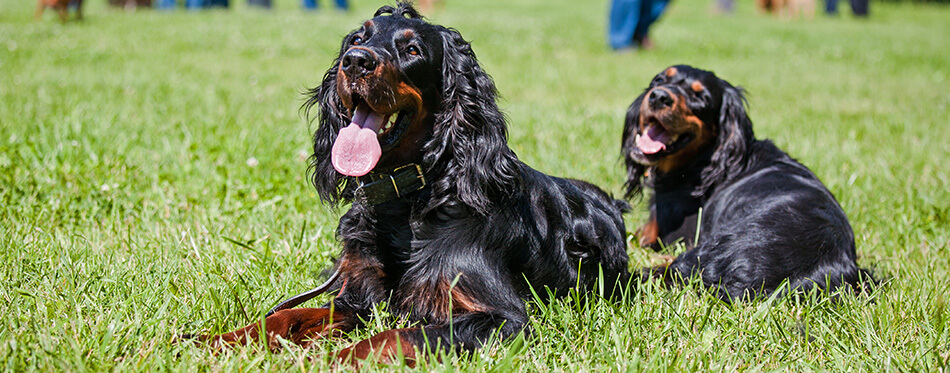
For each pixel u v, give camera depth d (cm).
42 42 1170
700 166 430
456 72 277
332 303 259
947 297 317
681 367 251
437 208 272
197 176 471
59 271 309
